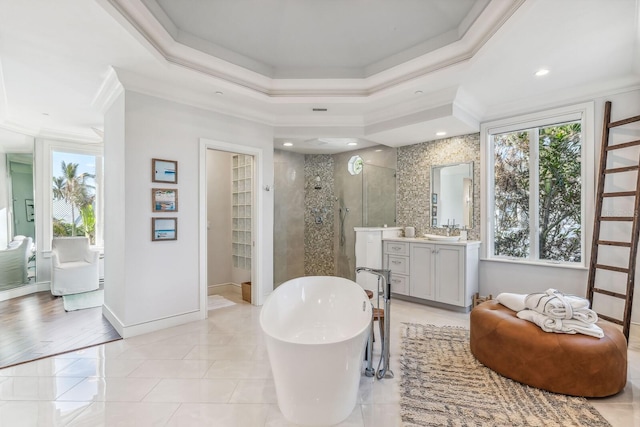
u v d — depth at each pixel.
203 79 3.18
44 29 2.32
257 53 3.29
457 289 3.89
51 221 5.32
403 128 4.03
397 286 4.48
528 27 2.30
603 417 1.88
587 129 3.37
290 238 5.62
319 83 3.67
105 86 3.30
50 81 3.24
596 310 3.32
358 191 5.41
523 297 2.66
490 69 2.97
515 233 4.02
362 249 4.74
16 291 4.69
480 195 4.20
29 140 5.15
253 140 4.14
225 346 2.94
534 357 2.18
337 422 1.86
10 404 2.05
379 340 3.05
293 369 1.80
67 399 2.10
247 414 1.95
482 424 1.83
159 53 2.76
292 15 2.62
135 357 2.71
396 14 2.60
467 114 3.83
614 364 2.07
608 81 3.20
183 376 2.40
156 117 3.28
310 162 5.90
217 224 5.09
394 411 1.96
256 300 4.24
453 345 2.90
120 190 3.19
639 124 3.07
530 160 3.88
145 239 3.22
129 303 3.12
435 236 4.34
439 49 2.95
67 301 4.42
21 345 2.95
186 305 3.55
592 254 3.21
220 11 2.56
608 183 3.26
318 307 3.18
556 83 3.30
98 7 2.07
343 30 2.84
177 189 3.45
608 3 2.04
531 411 1.94
